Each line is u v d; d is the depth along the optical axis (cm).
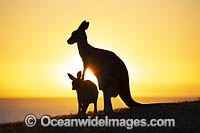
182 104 1677
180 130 1276
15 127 1605
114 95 1731
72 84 1741
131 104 1761
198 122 1340
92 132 1320
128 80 1761
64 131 1372
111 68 1717
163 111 1543
